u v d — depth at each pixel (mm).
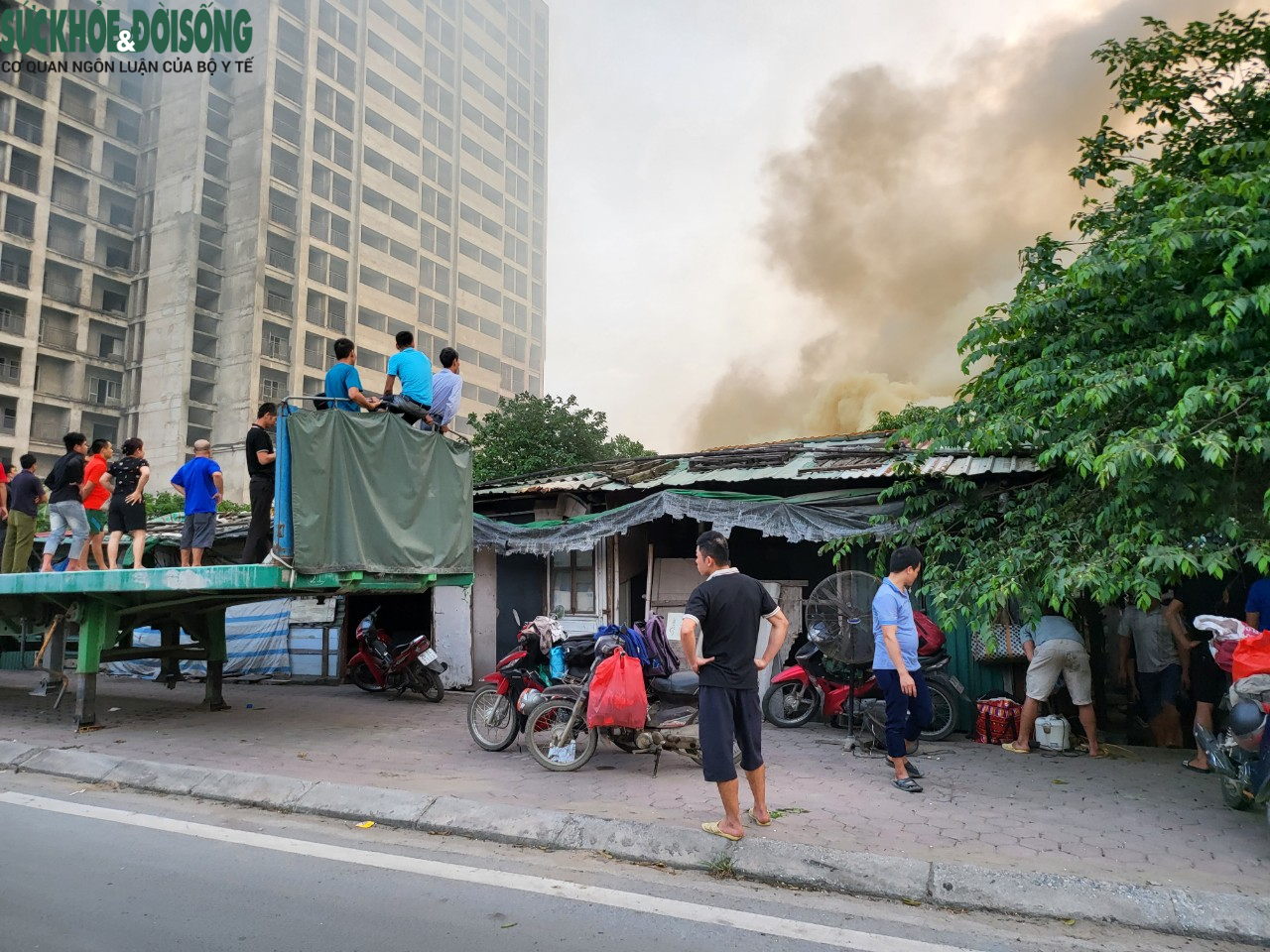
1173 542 5578
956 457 8430
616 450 27703
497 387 73875
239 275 52781
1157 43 6883
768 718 8953
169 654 9531
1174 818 5242
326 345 56594
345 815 5367
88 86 51812
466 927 3533
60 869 4273
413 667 10969
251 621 13469
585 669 7227
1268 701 4824
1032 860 4352
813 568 10281
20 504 9828
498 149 76438
